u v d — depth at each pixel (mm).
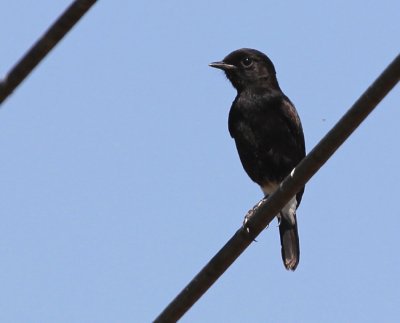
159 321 9688
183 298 9547
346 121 7805
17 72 6523
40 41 6453
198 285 9477
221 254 9438
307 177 8562
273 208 9016
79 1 6340
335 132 7984
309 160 8406
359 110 7621
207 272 9438
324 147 8180
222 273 9469
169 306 9641
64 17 6387
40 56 6488
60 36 6445
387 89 7324
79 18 6398
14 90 6562
